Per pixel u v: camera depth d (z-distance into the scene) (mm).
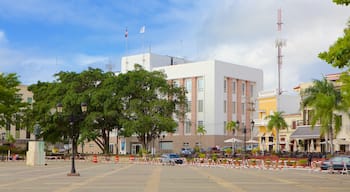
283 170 49469
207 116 99312
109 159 76312
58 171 43688
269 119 82688
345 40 22031
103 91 75812
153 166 58188
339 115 61594
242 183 29719
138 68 83562
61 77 81375
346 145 68500
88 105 77500
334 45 22625
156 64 110625
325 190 25359
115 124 80688
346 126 66000
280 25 90438
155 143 105375
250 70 107750
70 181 30688
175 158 65125
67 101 75500
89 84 81312
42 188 25438
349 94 29453
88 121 75375
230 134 101062
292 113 84250
